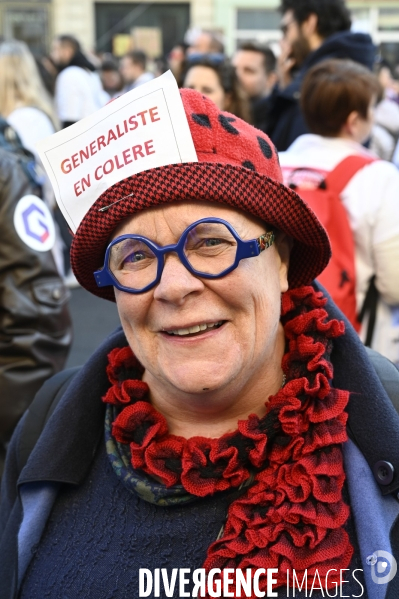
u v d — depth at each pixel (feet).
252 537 4.01
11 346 7.76
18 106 15.11
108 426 4.72
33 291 7.82
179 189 3.90
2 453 7.88
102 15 59.36
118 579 4.27
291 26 13.55
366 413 4.38
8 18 59.21
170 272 3.98
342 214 8.09
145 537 4.32
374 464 4.25
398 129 21.24
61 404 4.95
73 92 25.50
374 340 8.50
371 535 4.01
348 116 8.86
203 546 4.23
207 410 4.40
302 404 4.28
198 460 4.23
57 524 4.65
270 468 4.25
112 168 4.16
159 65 37.19
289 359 4.48
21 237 7.74
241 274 4.05
